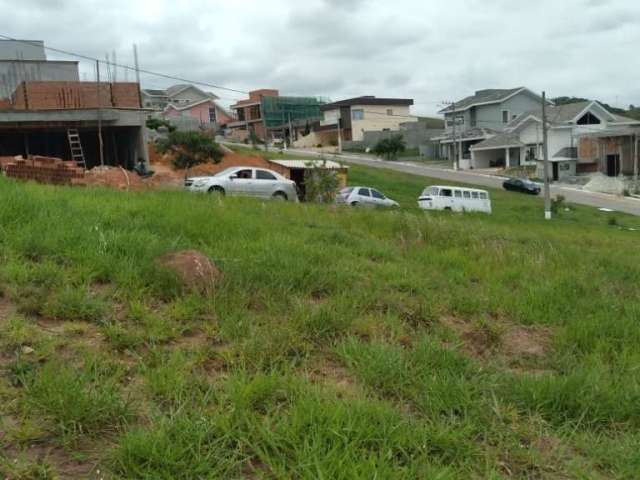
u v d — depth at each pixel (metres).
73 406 2.84
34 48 31.83
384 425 2.95
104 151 27.55
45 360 3.37
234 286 4.87
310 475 2.53
